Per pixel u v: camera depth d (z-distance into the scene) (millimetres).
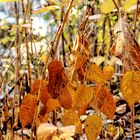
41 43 1496
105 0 1052
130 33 753
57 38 831
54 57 833
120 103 1518
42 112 827
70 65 857
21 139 968
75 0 1030
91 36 1818
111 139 1282
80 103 812
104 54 1802
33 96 807
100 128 821
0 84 1184
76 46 837
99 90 831
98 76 828
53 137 689
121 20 772
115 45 763
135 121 1471
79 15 1809
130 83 739
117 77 1616
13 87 1122
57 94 797
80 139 1056
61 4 997
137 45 742
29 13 989
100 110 833
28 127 1143
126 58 736
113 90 1592
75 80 845
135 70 735
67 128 698
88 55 830
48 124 720
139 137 1352
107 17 1635
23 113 806
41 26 1854
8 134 995
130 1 1005
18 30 1134
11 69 1413
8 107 1105
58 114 1135
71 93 807
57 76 796
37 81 822
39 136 705
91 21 1709
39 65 1275
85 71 833
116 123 1405
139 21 1855
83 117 1145
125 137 1284
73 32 1964
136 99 743
